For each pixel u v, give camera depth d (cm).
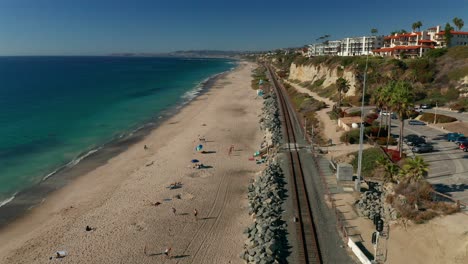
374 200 3312
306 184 3962
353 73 9025
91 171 5022
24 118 8294
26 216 3759
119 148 6103
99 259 2919
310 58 14675
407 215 2872
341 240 2856
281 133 6244
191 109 9638
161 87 15075
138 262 2864
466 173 3769
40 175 4869
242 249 2972
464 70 7606
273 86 13888
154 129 7431
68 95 12225
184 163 5209
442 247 2491
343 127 5972
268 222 3094
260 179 4200
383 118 6384
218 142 6278
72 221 3581
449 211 2831
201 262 2833
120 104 10469
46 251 3073
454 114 6316
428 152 4491
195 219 3534
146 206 3841
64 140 6544
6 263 2928
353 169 4203
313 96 10200
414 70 8344
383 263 2489
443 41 12556
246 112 9050
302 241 2847
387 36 16175
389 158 4156
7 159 5450
